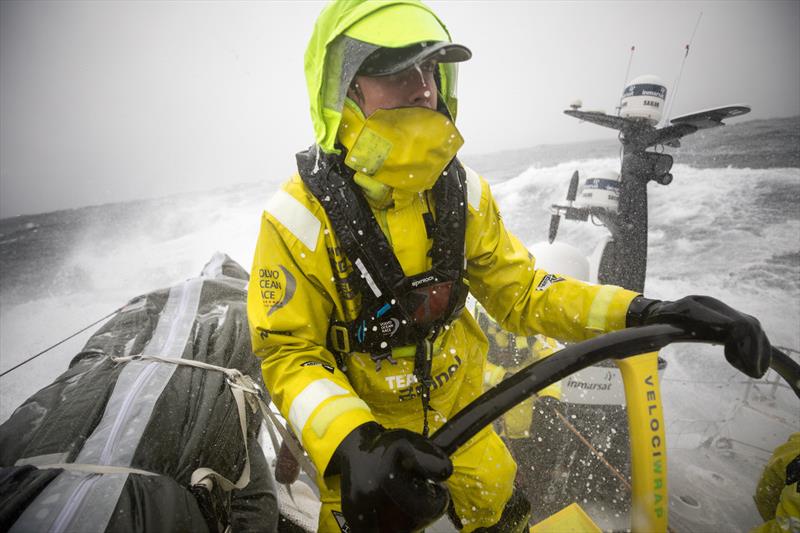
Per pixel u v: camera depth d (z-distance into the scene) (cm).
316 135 97
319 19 96
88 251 1579
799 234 811
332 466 80
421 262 106
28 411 119
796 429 342
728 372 479
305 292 102
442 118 89
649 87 309
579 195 338
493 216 121
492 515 129
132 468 100
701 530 266
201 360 147
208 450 120
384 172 92
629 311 101
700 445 363
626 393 85
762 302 613
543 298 118
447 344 123
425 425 110
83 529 80
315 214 100
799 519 121
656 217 1005
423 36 86
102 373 132
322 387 91
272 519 144
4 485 89
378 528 67
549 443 270
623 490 254
